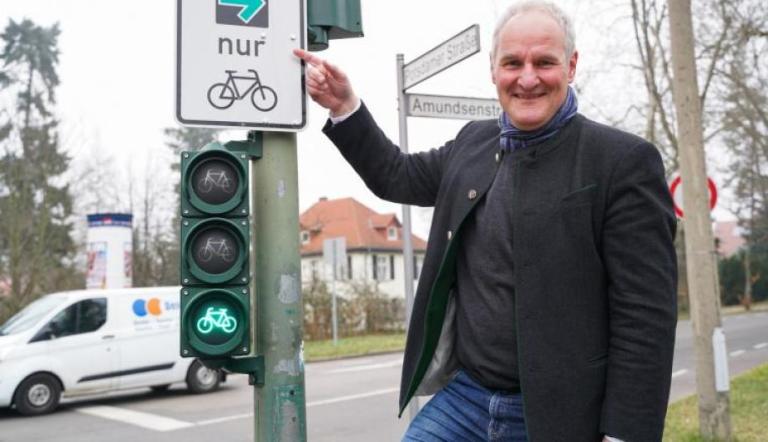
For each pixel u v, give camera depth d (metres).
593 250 2.01
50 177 26.92
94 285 19.14
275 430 2.69
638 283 1.94
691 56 6.36
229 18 2.82
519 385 2.16
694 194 6.32
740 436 6.32
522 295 2.05
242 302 2.64
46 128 30.88
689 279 6.42
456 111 5.62
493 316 2.17
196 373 12.28
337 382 13.40
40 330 10.81
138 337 11.67
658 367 1.89
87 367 11.09
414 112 5.44
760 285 56.75
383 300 27.62
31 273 22.70
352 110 2.71
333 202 55.41
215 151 2.70
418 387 2.42
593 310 2.00
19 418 10.37
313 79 2.70
